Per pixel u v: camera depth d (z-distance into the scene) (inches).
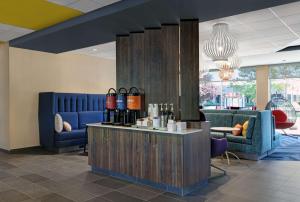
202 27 238.5
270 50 337.7
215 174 187.2
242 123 274.8
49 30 210.8
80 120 312.2
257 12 197.3
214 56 231.0
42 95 288.8
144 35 189.8
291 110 438.9
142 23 178.2
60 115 286.8
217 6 147.2
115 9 159.9
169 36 178.5
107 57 373.7
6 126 272.8
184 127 156.0
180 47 170.9
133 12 158.6
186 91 168.9
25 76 282.0
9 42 264.1
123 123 183.0
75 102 313.4
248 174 186.9
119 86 204.2
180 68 170.9
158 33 184.9
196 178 154.1
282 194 146.6
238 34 261.0
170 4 145.1
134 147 167.9
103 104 351.3
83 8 171.0
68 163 224.2
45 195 146.6
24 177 181.6
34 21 199.3
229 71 307.4
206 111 311.4
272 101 437.7
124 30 195.9
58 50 275.4
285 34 262.2
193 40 169.5
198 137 156.4
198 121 164.9
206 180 164.7
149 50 186.4
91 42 238.1
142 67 193.2
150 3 144.0
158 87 181.0
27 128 283.1
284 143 324.2
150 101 183.6
